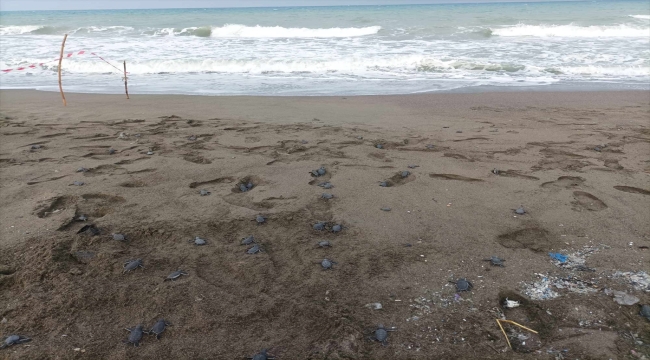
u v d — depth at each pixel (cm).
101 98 819
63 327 213
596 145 511
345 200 358
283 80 1019
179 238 294
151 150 482
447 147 507
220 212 332
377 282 252
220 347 203
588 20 1823
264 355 194
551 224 322
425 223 321
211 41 1556
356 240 296
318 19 2094
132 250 280
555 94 847
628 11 2272
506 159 464
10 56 1243
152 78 1053
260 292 241
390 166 439
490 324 221
